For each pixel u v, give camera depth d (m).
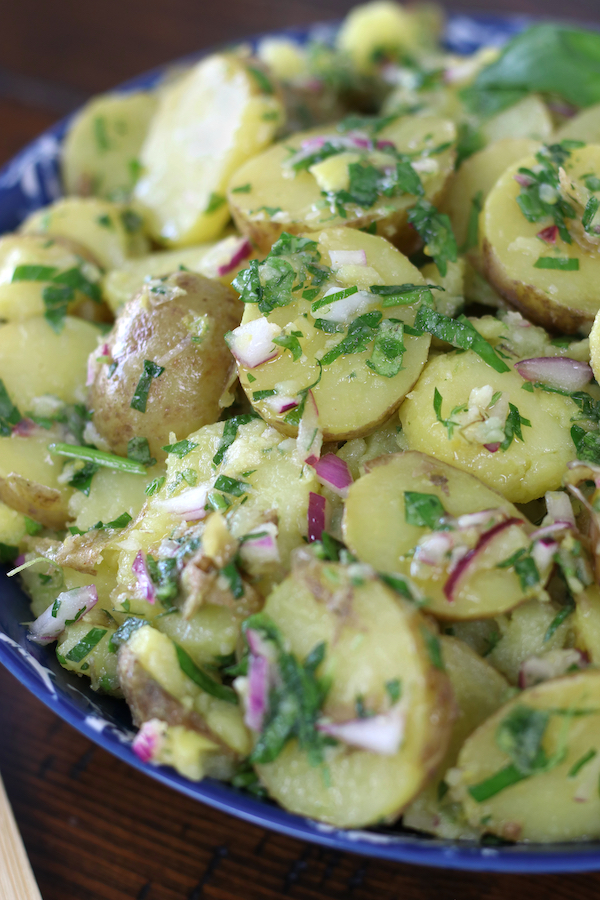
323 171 0.34
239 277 0.32
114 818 0.32
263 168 0.36
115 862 0.32
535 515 0.32
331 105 0.43
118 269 0.38
